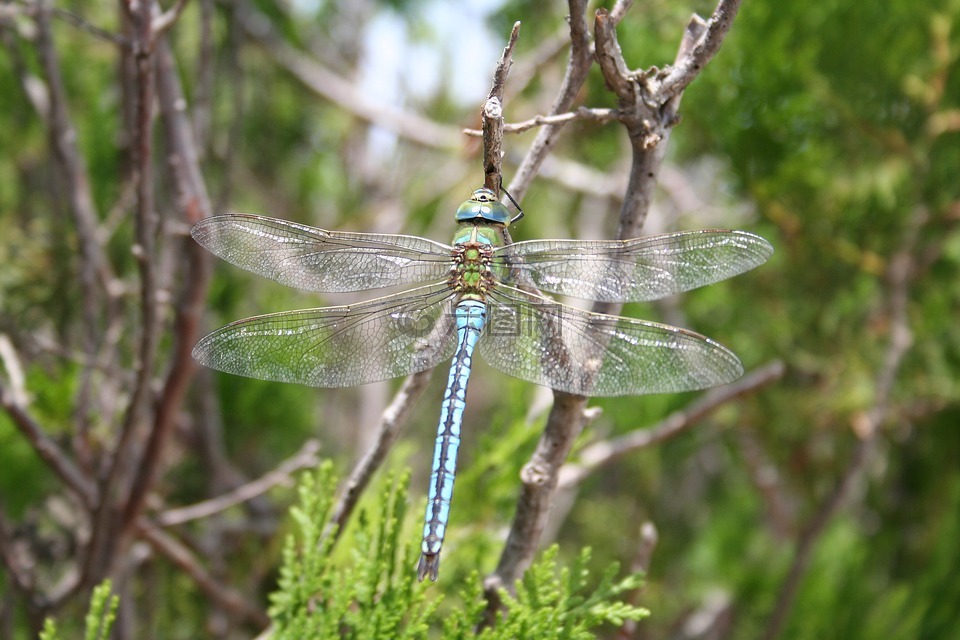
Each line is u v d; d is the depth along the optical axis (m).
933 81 0.84
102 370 0.79
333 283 0.74
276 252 0.74
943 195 0.84
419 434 1.14
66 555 0.83
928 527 0.89
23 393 0.76
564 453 0.69
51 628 0.69
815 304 0.87
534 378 0.73
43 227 0.85
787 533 0.90
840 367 0.86
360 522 0.70
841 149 0.85
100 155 0.86
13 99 0.87
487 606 0.70
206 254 0.75
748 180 0.84
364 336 0.74
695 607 1.00
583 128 0.89
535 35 0.89
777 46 0.82
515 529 0.70
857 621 0.85
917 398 0.88
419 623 0.69
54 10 0.74
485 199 0.74
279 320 0.73
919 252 0.86
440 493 0.71
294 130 1.08
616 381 0.72
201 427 0.86
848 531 0.88
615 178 0.92
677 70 0.68
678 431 0.78
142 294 0.74
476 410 1.22
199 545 0.85
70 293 0.84
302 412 0.89
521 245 0.74
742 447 0.90
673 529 1.02
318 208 1.14
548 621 0.68
